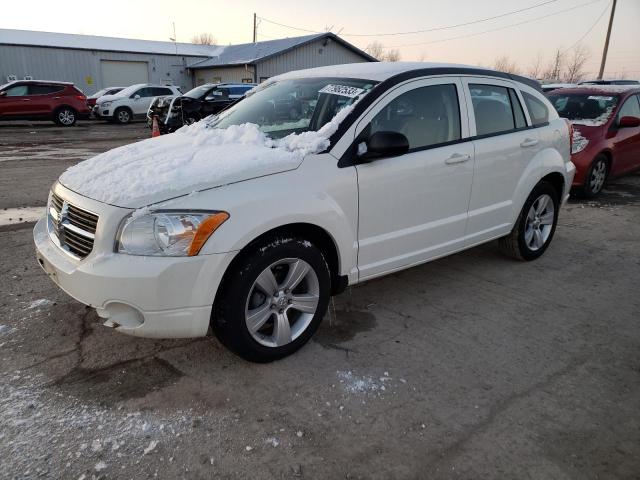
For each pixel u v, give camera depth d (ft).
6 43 97.25
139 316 8.64
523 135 14.65
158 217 8.47
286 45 102.27
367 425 8.45
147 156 10.74
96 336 10.96
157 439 7.99
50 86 67.87
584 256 17.13
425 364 10.30
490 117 13.85
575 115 26.76
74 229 9.30
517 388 9.58
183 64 117.50
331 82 12.31
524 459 7.79
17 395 8.93
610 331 11.93
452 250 13.30
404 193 11.49
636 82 57.98
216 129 12.63
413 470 7.52
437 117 12.36
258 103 13.38
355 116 10.78
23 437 7.93
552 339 11.48
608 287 14.52
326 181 10.04
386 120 11.23
